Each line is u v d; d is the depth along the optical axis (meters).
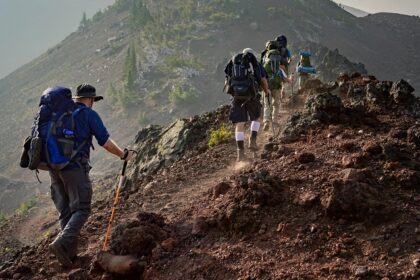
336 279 4.07
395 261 4.14
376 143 6.23
